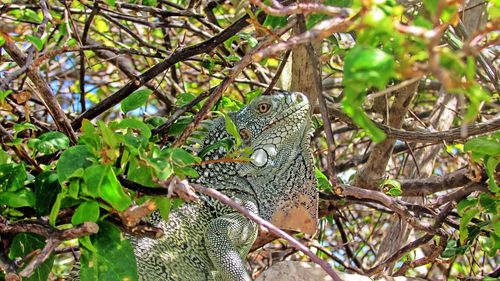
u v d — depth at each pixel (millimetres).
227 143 1084
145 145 955
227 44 1243
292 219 1146
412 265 1229
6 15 1466
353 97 811
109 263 967
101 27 1639
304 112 1132
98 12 1326
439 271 1697
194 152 1164
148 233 983
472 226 1194
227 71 1262
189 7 1341
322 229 1453
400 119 1246
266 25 1105
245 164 1128
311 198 1146
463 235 1139
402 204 1236
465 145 1074
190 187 952
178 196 966
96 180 931
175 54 1174
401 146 1482
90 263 964
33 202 993
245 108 1141
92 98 1736
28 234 999
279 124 1128
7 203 985
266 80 1451
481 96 785
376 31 813
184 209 1114
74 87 1766
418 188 1286
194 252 1107
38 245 999
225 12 1643
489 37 1358
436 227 1175
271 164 1132
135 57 1701
